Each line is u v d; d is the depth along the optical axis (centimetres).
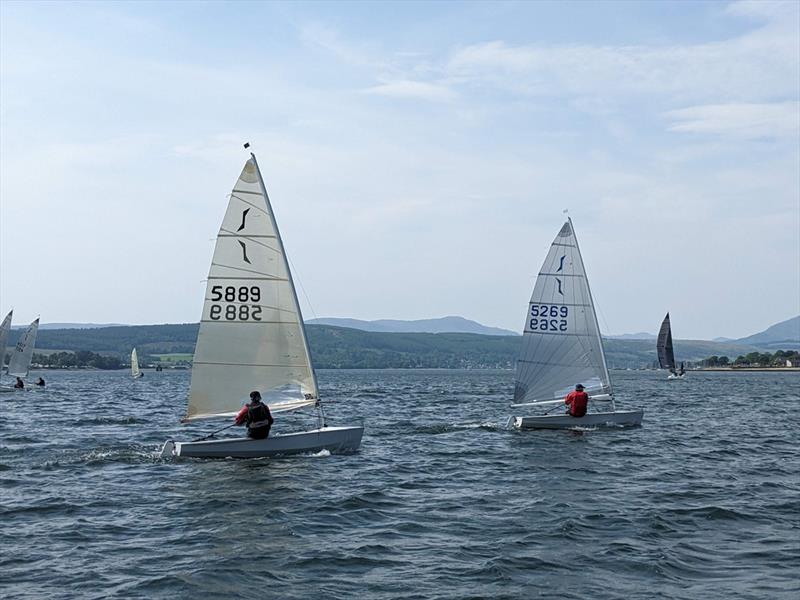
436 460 2802
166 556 1524
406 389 9812
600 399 3859
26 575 1406
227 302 2669
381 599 1282
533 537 1670
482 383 12769
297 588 1335
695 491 2195
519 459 2836
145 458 2764
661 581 1374
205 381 2656
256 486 2205
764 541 1642
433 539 1656
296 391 2712
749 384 12506
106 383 12769
